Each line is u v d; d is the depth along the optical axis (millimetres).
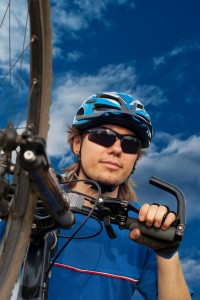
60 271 2168
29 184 1403
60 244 2246
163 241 1626
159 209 1621
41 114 1477
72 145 2705
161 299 2162
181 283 2166
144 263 2342
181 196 1691
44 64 1492
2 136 1063
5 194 1451
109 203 1662
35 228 1552
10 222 1437
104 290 2150
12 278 1381
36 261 1598
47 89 1510
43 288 1590
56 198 1305
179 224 1607
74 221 1523
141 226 1626
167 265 2115
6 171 1383
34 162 1072
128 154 2391
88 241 2266
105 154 2361
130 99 2525
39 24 1420
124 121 2373
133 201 2611
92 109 2490
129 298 2199
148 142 2516
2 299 1329
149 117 2518
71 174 2553
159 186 1753
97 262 2217
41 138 1078
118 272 2217
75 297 2107
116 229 2355
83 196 1700
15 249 1399
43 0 1441
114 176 2348
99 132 2385
